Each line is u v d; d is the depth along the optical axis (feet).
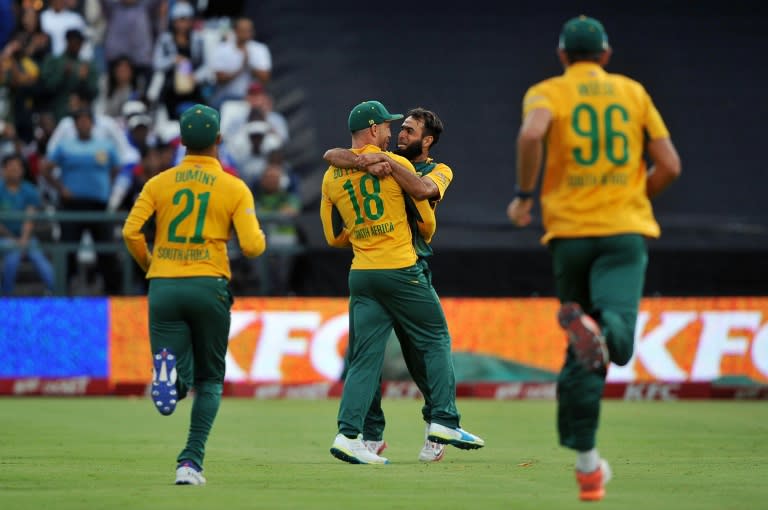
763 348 168.45
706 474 85.30
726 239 170.71
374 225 89.51
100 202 183.21
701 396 166.30
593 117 70.33
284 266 171.01
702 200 178.19
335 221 92.22
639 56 198.90
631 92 71.46
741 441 112.37
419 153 93.66
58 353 168.14
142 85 220.43
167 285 76.64
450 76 195.42
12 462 93.81
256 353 167.73
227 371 167.53
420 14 210.79
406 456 98.94
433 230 91.04
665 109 190.49
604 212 69.46
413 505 68.80
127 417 136.77
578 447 66.59
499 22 206.90
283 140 192.03
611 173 69.87
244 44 209.56
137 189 184.24
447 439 90.89
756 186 180.34
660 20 206.49
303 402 161.07
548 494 73.92
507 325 168.55
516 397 166.40
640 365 167.84
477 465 91.35
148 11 222.28
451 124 186.91
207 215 76.89
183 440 112.16
